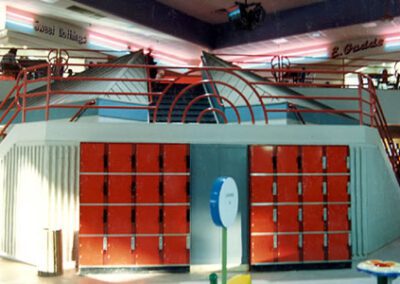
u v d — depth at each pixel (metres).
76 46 23.38
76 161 7.92
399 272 4.63
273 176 7.73
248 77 13.09
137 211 7.43
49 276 7.12
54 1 19.30
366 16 21.86
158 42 26.73
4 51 21.59
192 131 7.86
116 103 10.58
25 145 8.27
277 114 10.92
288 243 7.67
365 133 8.62
